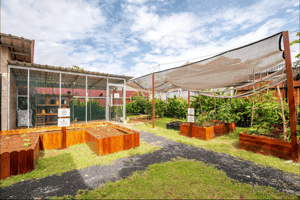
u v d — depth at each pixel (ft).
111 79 33.19
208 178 9.24
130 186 8.34
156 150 14.57
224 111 23.08
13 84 22.22
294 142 11.63
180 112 39.40
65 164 11.13
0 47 18.25
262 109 16.01
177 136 20.49
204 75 18.75
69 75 27.30
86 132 16.47
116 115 37.55
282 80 15.89
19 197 7.47
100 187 8.29
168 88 39.75
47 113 24.81
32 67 20.94
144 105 46.68
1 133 14.74
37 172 9.90
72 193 7.79
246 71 15.72
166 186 8.37
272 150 12.86
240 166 11.06
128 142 14.75
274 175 9.73
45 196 7.55
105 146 13.16
